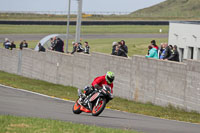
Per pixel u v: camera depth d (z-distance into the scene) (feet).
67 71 322.96
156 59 228.43
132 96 249.96
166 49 226.79
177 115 183.01
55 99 215.51
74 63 313.94
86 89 143.13
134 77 248.11
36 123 108.88
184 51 367.04
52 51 344.28
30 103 182.50
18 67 407.23
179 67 209.05
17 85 283.18
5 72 431.02
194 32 351.25
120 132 102.37
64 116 140.46
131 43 578.66
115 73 266.98
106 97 140.46
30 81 339.98
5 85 280.51
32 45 583.17
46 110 158.10
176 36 380.78
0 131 93.81
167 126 132.98
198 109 194.80
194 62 197.77
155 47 237.86
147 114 178.81
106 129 105.70
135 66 247.09
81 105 145.38
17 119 114.21
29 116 134.00
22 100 194.18
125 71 256.93
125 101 244.22
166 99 219.41
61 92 262.06
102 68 280.51
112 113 168.14
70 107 179.93
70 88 305.94
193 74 198.49
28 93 237.25
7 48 459.32
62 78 329.93
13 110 149.07
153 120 152.46
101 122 129.29
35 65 372.58
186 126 138.92
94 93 141.28
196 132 121.90
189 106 201.36
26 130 97.30
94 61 289.53
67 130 100.89
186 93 203.51
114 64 267.80
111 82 139.13
